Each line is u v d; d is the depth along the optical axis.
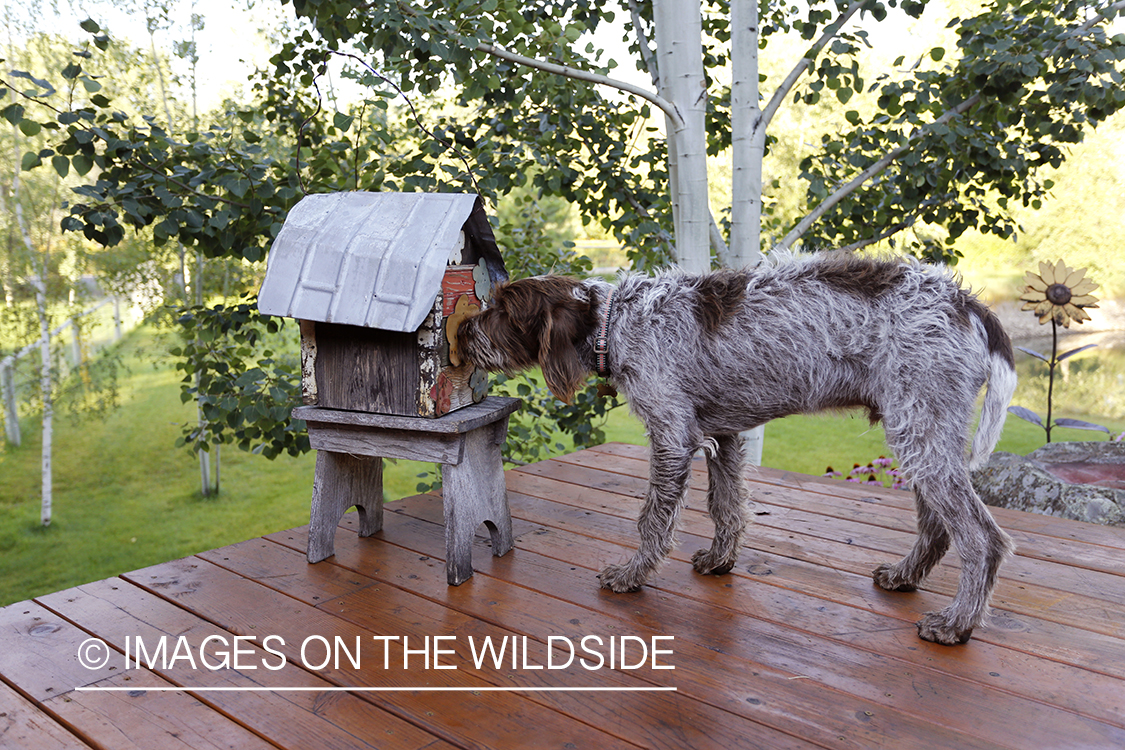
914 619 2.41
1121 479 4.05
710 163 7.64
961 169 4.34
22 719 1.90
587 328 2.47
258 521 8.80
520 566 2.85
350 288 2.43
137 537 8.32
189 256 8.83
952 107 4.32
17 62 7.61
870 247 5.05
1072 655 2.17
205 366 4.23
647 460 4.36
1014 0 4.18
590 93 4.64
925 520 2.49
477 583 2.69
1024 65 3.69
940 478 2.15
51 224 9.18
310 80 4.07
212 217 3.56
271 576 2.75
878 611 2.46
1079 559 2.88
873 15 4.23
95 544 8.13
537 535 3.18
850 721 1.86
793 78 4.34
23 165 3.20
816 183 4.58
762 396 2.35
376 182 4.01
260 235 3.98
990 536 2.17
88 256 9.06
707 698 1.97
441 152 4.24
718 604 2.52
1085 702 1.93
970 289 2.27
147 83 7.46
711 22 5.12
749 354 2.31
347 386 2.67
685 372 2.38
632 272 2.59
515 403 2.88
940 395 2.13
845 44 4.14
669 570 2.82
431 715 1.90
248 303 4.11
